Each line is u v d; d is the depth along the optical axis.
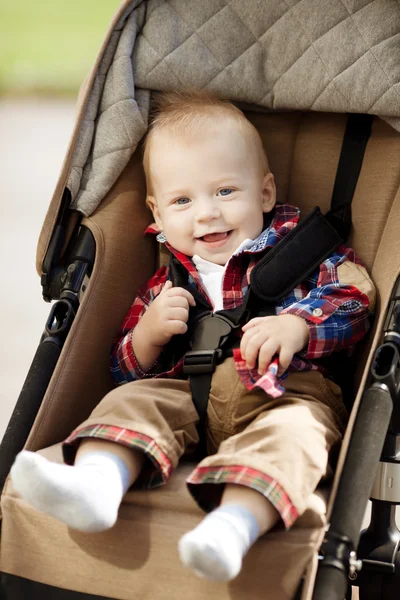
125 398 1.31
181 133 1.59
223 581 1.10
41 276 1.57
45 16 8.83
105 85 1.64
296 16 1.60
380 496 1.39
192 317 1.52
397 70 1.52
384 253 1.51
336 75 1.57
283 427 1.21
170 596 1.18
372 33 1.54
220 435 1.40
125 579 1.20
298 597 1.13
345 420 1.44
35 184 4.43
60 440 1.44
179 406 1.36
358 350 1.49
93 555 1.21
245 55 1.66
